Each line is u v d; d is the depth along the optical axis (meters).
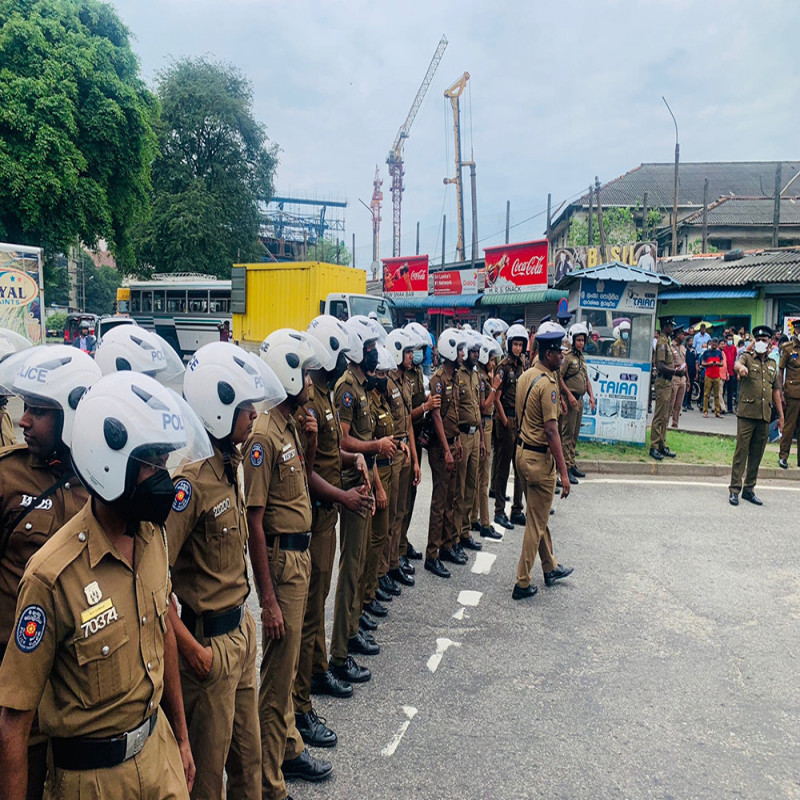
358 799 2.95
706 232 31.83
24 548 2.30
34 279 11.95
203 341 25.00
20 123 16.34
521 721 3.56
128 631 1.66
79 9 18.42
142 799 1.69
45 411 2.27
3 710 1.53
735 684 3.98
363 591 4.42
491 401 6.68
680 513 7.60
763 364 7.85
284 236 63.62
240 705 2.47
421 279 25.11
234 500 2.37
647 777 3.13
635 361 10.87
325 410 3.64
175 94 31.33
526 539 5.13
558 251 23.92
